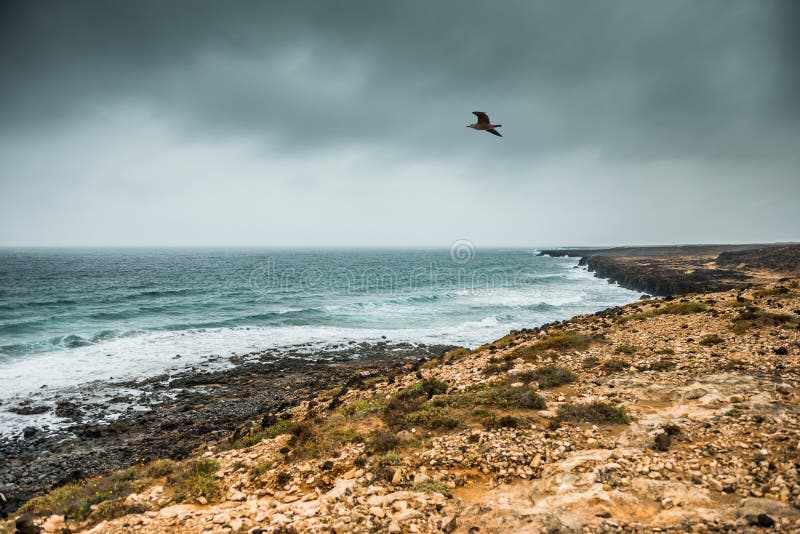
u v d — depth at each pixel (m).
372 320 40.25
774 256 78.50
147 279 81.81
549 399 10.30
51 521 6.77
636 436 7.41
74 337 30.86
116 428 16.86
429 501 6.13
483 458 7.39
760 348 12.32
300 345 31.08
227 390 21.47
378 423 10.37
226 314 42.28
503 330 35.44
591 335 17.53
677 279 59.03
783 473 5.49
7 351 27.42
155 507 7.16
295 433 10.42
